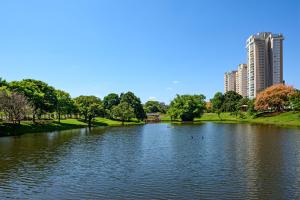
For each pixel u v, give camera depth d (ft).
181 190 124.26
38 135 357.82
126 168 166.50
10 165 176.04
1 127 360.07
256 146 244.42
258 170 157.17
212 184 132.16
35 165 176.04
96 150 233.96
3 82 433.07
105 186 131.75
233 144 260.01
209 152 217.97
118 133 392.06
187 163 178.29
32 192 124.57
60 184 135.54
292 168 160.86
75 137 335.47
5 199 116.37
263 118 647.15
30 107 404.98
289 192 119.96
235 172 153.28
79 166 172.86
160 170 160.45
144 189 126.62
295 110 620.49
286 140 280.92
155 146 256.93
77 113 611.06
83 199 115.75
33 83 473.67
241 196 115.96
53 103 492.95
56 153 218.59
